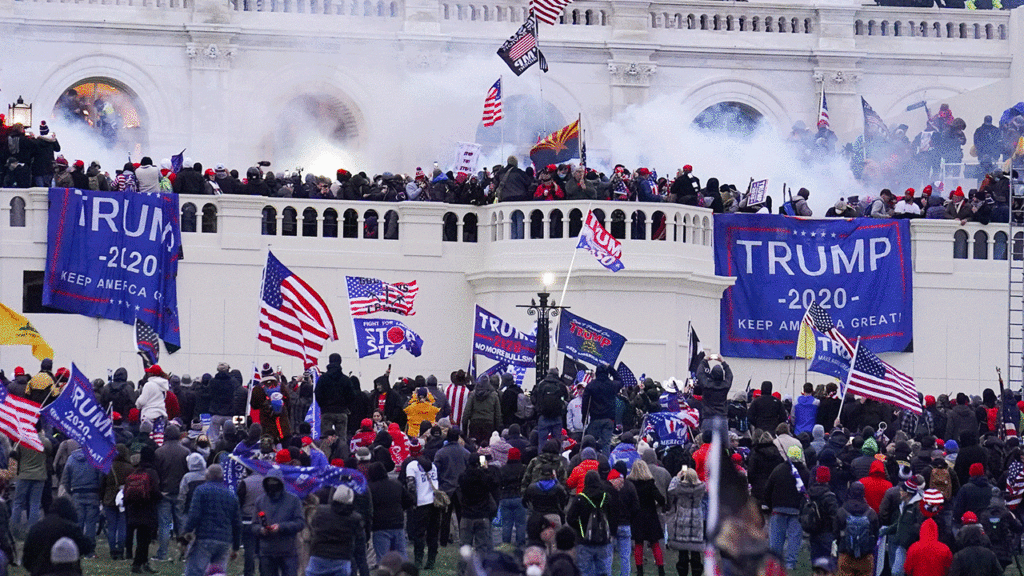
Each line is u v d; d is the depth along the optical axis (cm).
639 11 15725
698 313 12275
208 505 6456
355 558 6800
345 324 12131
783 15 16050
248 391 8506
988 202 12694
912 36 16225
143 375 11638
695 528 7269
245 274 11962
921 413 9688
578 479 7362
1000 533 7494
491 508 7288
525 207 12162
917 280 12606
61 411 7125
